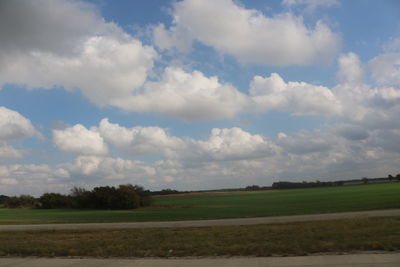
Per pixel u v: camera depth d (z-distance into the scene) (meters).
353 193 69.44
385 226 14.36
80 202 60.06
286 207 41.56
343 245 9.97
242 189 156.38
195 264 8.54
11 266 9.07
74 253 10.78
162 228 18.98
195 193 131.88
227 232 15.33
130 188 58.81
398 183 118.00
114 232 17.48
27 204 79.56
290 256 9.08
